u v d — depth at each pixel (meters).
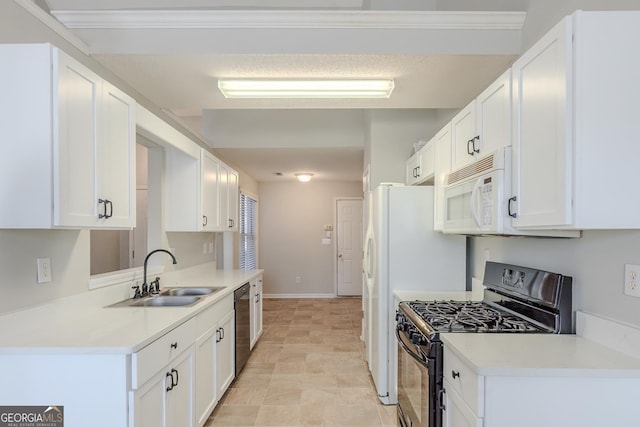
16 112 1.46
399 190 2.92
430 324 1.86
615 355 1.42
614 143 1.25
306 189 7.40
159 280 2.99
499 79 1.74
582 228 1.27
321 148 4.59
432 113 3.85
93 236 4.80
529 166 1.50
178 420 1.96
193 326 2.17
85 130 1.65
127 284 2.54
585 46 1.25
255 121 4.56
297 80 2.51
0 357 1.46
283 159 5.22
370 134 3.90
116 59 2.22
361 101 2.89
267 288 7.35
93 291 2.17
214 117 4.56
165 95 2.80
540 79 1.42
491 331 1.74
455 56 2.20
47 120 1.46
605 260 1.53
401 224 2.92
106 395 1.47
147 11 2.13
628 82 1.25
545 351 1.47
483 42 2.19
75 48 2.06
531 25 2.06
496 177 1.65
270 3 2.50
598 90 1.25
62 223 1.50
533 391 1.31
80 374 1.47
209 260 4.36
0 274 1.55
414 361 1.97
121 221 1.93
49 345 1.49
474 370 1.34
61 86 1.49
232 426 2.52
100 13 2.12
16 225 1.46
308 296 7.36
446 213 2.42
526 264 2.12
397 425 2.51
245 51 2.18
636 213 1.24
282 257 7.38
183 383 2.03
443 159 2.56
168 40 2.17
